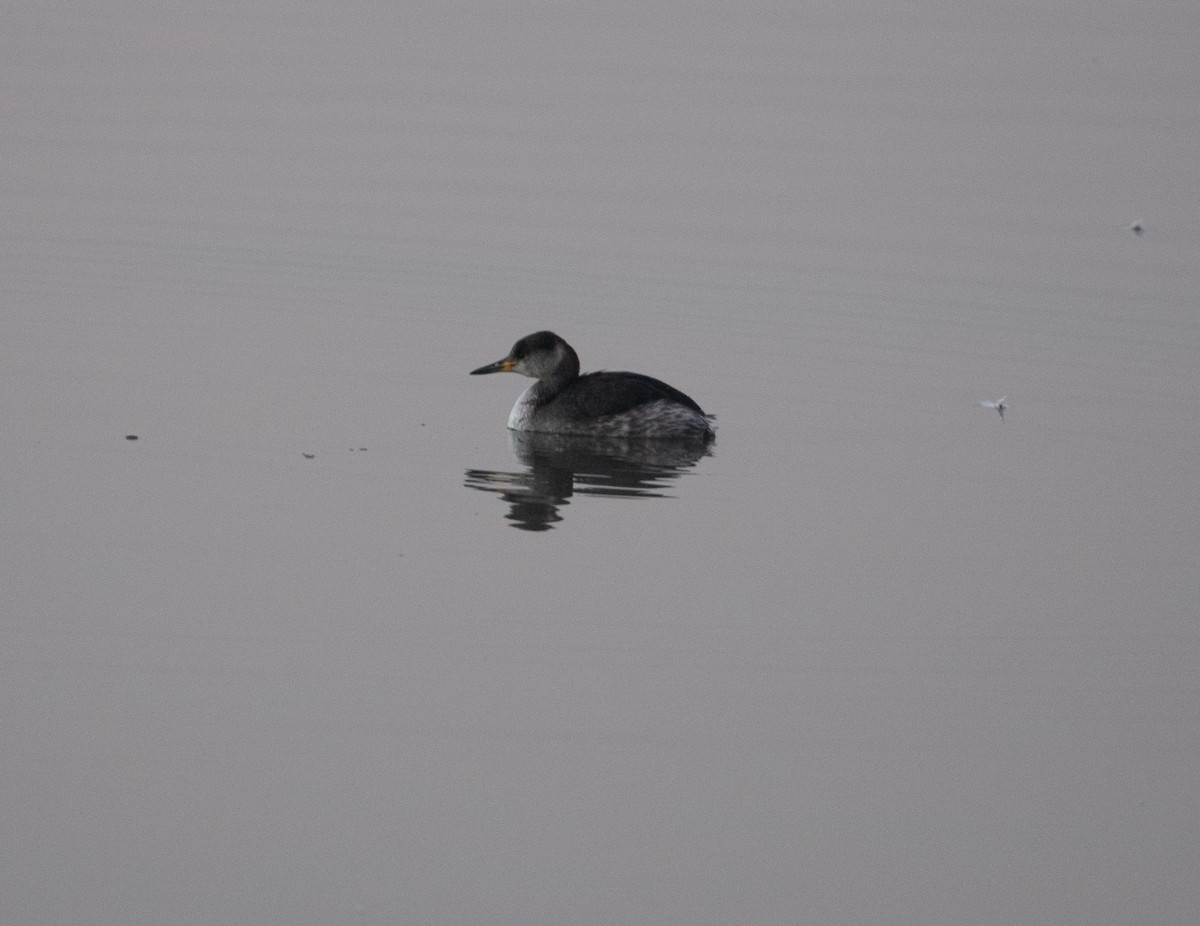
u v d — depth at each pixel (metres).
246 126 27.27
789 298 20.72
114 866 9.55
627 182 25.25
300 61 31.08
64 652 11.45
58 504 13.80
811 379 18.12
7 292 19.77
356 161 25.84
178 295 20.03
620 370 18.06
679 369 18.31
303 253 21.88
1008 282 21.34
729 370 18.31
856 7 36.88
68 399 16.33
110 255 21.36
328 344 18.59
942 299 20.73
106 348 18.00
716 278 21.38
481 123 27.95
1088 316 20.22
